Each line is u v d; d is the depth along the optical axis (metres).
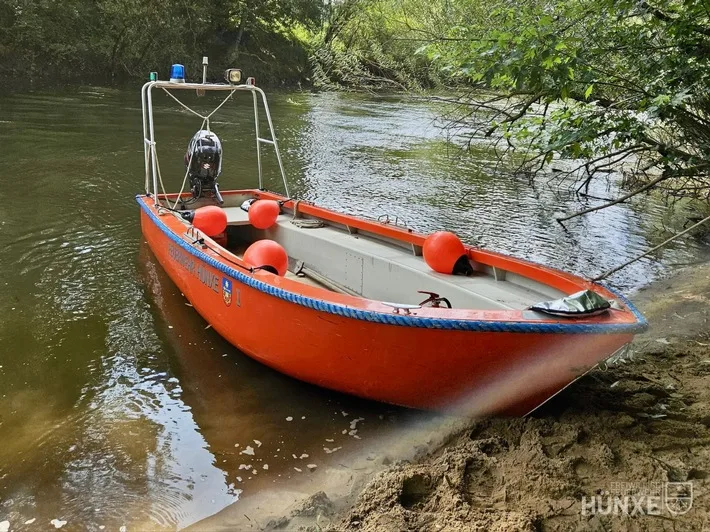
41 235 6.22
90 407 3.50
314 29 22.50
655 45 4.64
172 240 4.70
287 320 3.49
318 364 3.49
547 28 3.89
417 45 5.94
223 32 24.08
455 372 3.14
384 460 3.07
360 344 3.23
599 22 4.32
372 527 2.49
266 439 3.26
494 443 3.06
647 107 4.37
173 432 3.30
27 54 18.14
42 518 2.68
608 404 3.36
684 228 7.54
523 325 2.88
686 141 5.04
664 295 5.30
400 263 4.30
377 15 6.60
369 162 11.06
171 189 8.28
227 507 2.77
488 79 4.09
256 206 5.45
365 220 5.05
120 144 10.83
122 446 3.17
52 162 9.25
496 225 7.58
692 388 3.53
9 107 13.59
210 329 4.50
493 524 2.46
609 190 8.81
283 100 19.50
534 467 2.79
